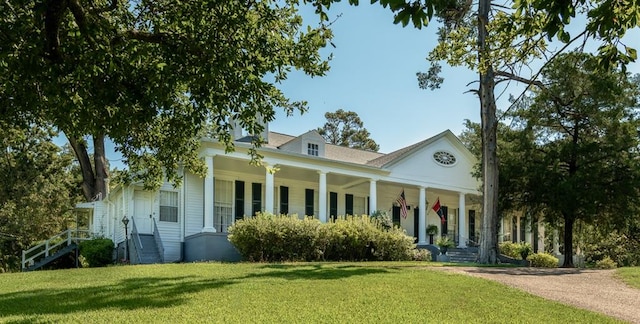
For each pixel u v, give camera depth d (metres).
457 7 20.56
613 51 7.18
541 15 8.10
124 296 9.55
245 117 9.12
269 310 8.27
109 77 8.23
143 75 8.55
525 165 24.89
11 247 33.19
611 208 24.27
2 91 8.89
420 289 10.77
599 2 7.30
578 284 13.09
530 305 9.55
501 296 10.37
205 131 14.34
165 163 12.80
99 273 13.92
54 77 7.44
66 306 8.66
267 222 19.69
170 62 8.12
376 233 21.58
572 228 28.05
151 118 8.96
